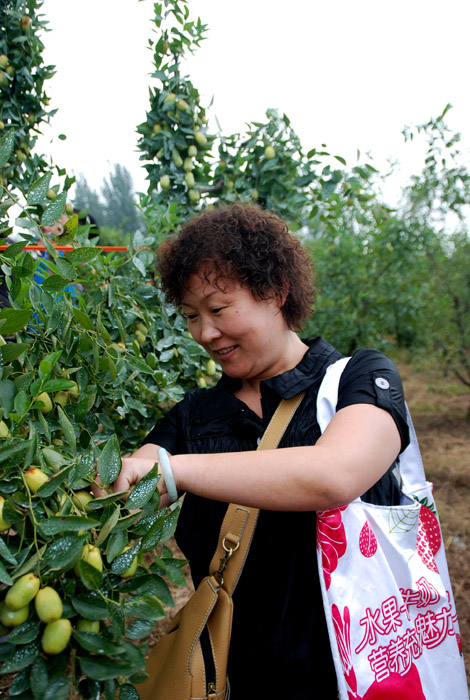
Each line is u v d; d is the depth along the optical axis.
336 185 2.37
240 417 1.12
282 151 2.48
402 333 6.88
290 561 1.03
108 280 1.76
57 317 1.16
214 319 1.04
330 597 0.95
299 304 1.11
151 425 1.87
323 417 1.04
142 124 2.49
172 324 1.96
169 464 0.87
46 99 2.39
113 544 0.81
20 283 1.06
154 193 2.57
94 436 1.45
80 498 0.88
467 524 3.85
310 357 1.12
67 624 0.75
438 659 1.07
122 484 0.93
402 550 1.03
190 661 0.98
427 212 5.45
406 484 1.13
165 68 2.46
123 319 1.74
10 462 0.80
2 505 0.79
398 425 0.98
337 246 5.82
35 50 2.29
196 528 1.15
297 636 1.01
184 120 2.47
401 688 0.97
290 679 1.01
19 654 0.73
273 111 2.51
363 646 0.96
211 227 1.03
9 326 0.90
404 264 5.81
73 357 1.24
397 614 0.98
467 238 6.67
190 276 1.02
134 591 0.83
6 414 0.87
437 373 7.54
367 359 1.07
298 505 0.86
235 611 1.06
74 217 1.31
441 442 5.84
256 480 0.86
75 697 1.61
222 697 0.98
